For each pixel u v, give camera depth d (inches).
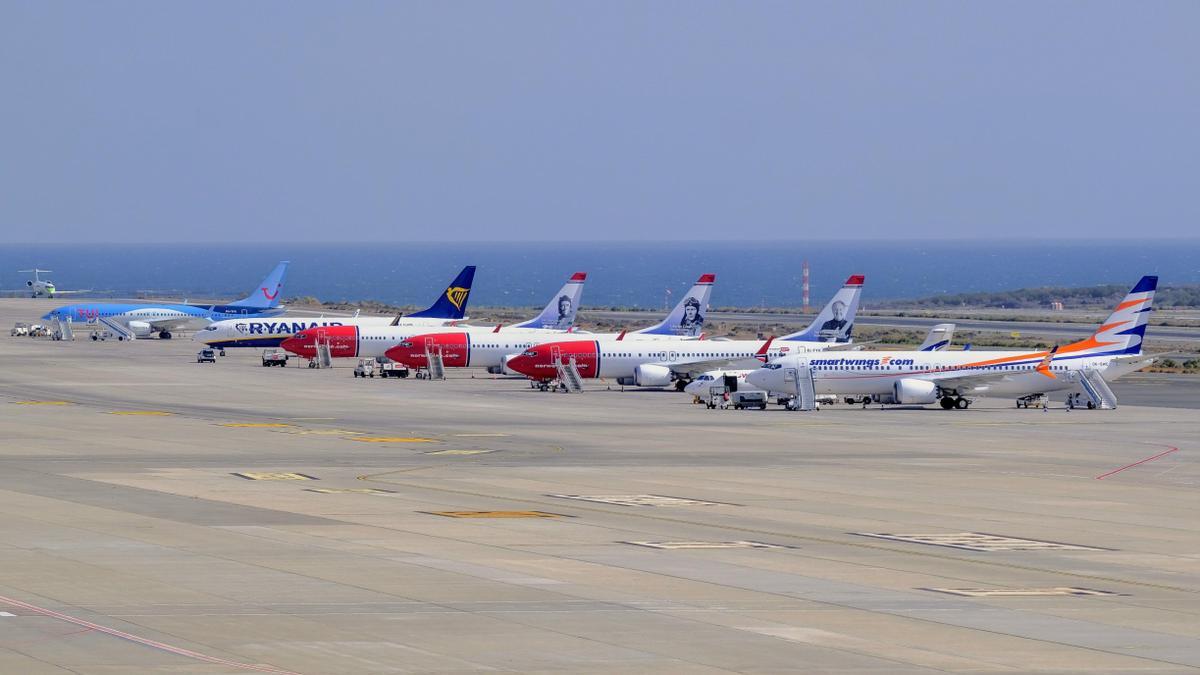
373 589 1907.0
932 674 1470.2
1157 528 2751.0
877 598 1915.6
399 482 3329.2
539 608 1788.9
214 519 2613.2
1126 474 3713.1
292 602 1804.9
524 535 2468.0
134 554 2182.6
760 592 1940.2
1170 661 1557.6
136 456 3826.3
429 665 1469.0
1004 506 3041.3
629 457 3988.7
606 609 1790.1
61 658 1467.8
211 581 1952.5
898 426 5201.8
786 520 2760.8
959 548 2438.5
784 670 1472.7
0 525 2496.3
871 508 2970.0
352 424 4933.6
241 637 1585.9
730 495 3159.5
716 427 5039.4
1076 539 2586.1
